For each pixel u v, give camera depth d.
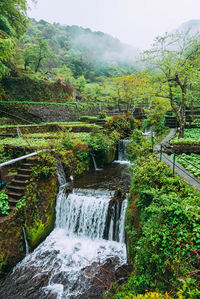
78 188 7.72
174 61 9.35
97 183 8.45
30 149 7.62
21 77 19.84
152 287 2.84
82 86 32.78
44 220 6.19
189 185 4.41
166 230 3.07
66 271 4.89
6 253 4.76
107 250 5.67
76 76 51.72
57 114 19.47
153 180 4.70
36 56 26.30
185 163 6.41
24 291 4.34
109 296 3.84
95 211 6.31
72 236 6.46
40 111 18.17
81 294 4.26
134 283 3.12
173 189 4.12
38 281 4.59
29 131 12.77
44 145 7.94
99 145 10.57
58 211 6.91
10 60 21.67
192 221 2.98
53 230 6.69
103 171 10.50
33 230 5.65
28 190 5.93
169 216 3.26
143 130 17.56
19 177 6.34
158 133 14.17
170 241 2.91
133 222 5.00
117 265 5.02
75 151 9.41
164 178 4.61
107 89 26.92
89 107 23.81
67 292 4.32
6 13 15.18
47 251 5.63
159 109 16.66
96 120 17.05
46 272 4.86
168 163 6.49
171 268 2.68
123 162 12.74
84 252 5.62
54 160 7.13
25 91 19.73
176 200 3.51
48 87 21.81
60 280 4.62
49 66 44.47
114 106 26.31
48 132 13.41
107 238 6.14
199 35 8.97
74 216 6.61
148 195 4.61
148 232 3.23
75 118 21.31
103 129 12.82
